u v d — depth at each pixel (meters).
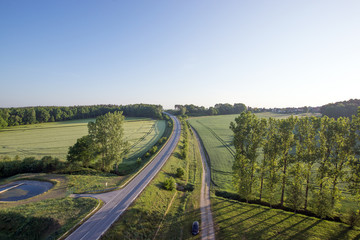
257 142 34.28
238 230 27.23
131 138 98.50
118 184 38.66
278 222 29.38
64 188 36.69
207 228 27.77
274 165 33.69
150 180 41.53
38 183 39.62
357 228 27.92
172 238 25.23
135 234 24.66
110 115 49.09
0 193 35.19
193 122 160.75
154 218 29.22
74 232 23.09
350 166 28.09
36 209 27.61
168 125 133.12
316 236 25.89
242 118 35.16
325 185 30.84
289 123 31.91
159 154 63.72
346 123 28.41
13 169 45.75
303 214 33.09
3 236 23.53
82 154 50.38
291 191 32.19
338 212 33.66
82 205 29.33
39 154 67.56
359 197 28.22
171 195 38.28
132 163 59.50
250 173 35.41
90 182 39.47
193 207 34.12
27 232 23.83
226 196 40.75
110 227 24.33
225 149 79.12
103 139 48.62
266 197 35.91
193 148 81.19
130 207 29.41
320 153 29.92
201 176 52.47
